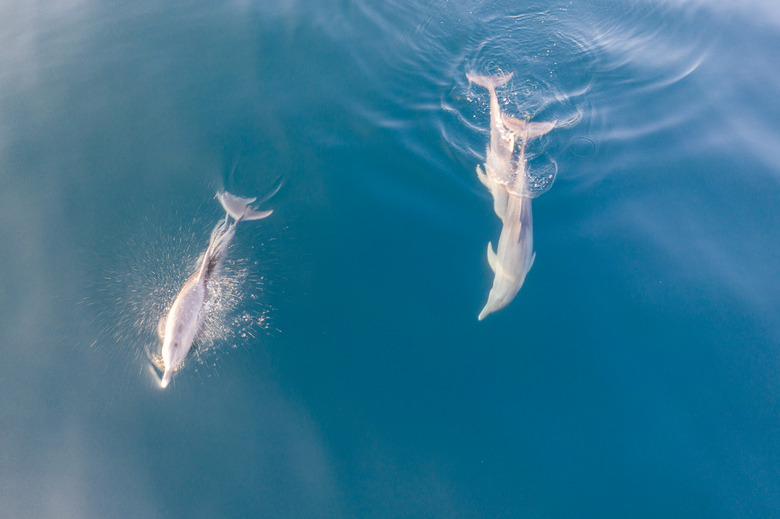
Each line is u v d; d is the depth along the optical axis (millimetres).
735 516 6156
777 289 7230
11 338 6840
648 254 7492
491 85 9070
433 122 8656
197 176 7949
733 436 6473
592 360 6930
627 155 8312
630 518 6195
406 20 9781
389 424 6617
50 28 9445
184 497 6258
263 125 8414
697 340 6945
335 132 8430
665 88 9094
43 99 8539
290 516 6227
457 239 7652
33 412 6516
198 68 8961
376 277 7363
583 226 7707
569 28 9867
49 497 6195
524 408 6711
